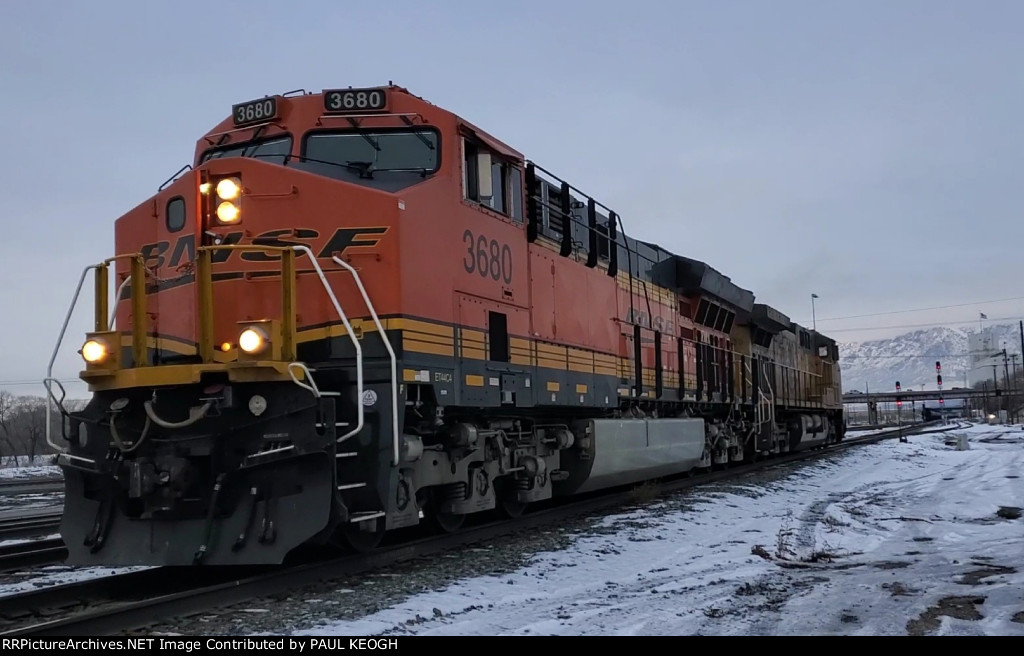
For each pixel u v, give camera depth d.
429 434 9.34
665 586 8.05
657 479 18.84
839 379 38.53
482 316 9.95
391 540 10.49
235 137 9.62
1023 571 8.38
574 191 13.27
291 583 7.68
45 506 18.22
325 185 8.50
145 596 7.66
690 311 19.66
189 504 7.74
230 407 7.61
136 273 8.17
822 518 13.34
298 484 7.50
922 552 10.02
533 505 14.20
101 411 8.10
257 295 8.33
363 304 8.33
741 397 22.80
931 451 31.67
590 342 13.33
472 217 9.88
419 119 9.41
